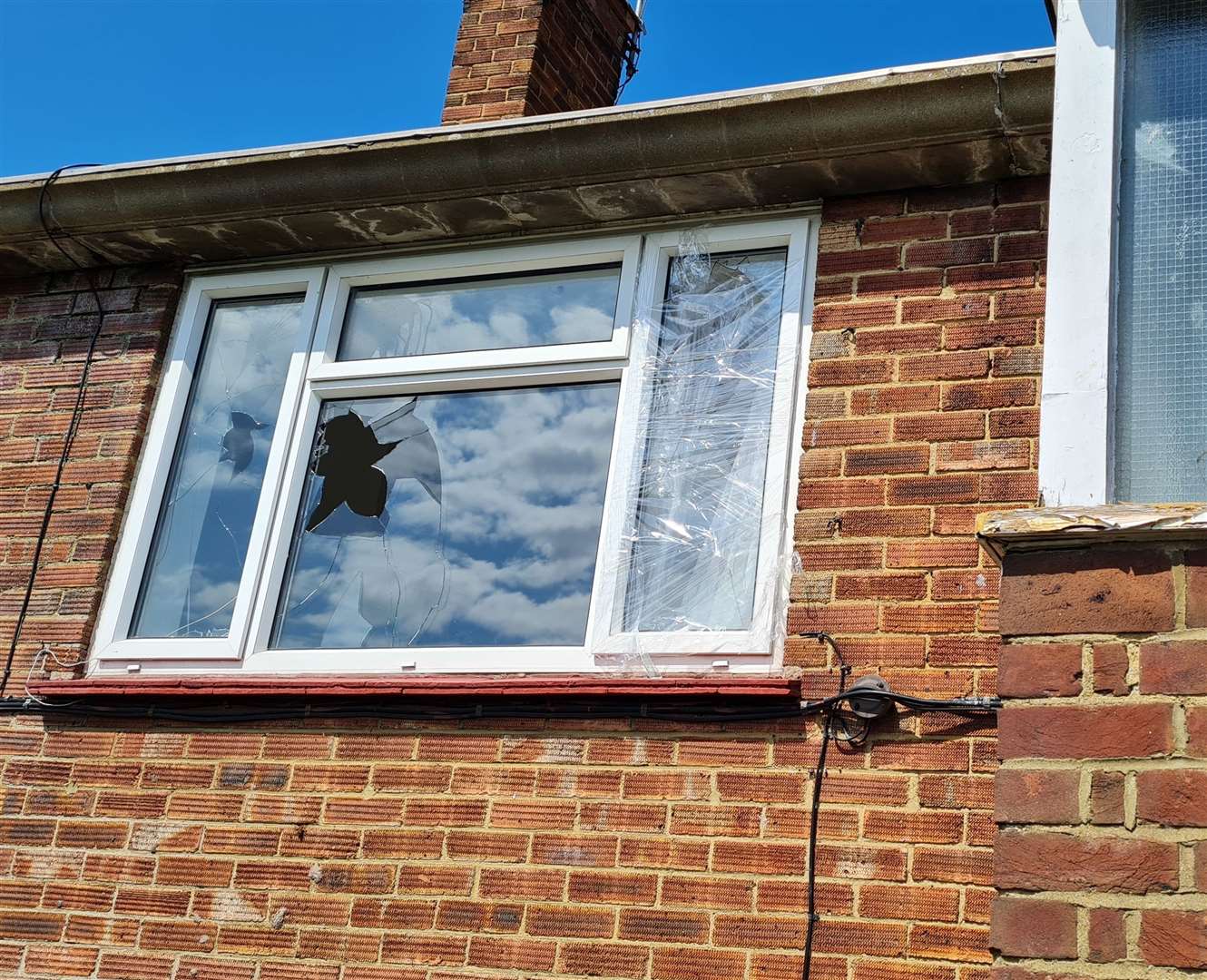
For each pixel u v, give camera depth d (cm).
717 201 529
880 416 471
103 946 471
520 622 497
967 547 443
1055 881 293
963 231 493
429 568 519
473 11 679
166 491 561
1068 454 331
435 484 535
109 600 539
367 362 556
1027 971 288
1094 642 309
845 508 461
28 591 544
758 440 496
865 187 510
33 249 596
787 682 433
